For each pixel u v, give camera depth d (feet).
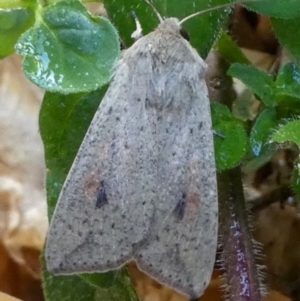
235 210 0.17
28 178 0.21
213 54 0.18
